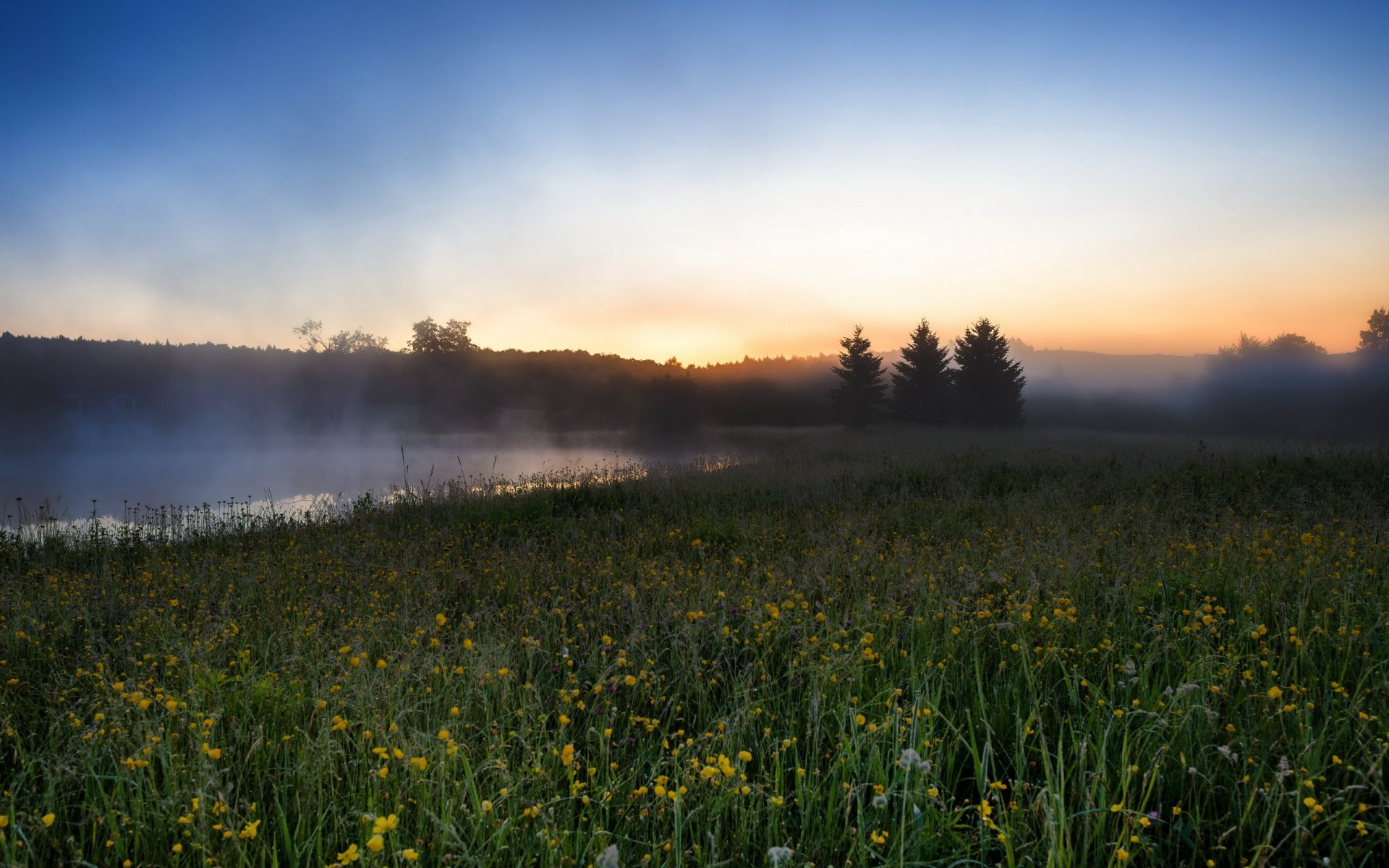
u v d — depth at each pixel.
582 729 3.52
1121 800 2.68
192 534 10.47
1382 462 12.19
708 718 3.59
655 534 8.91
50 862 2.49
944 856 2.50
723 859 2.47
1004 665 3.98
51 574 7.22
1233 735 3.03
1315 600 4.48
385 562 7.11
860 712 3.37
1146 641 4.27
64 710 3.54
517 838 2.54
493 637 4.42
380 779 2.82
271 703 3.54
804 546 7.61
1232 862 2.46
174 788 2.64
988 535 7.50
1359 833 2.39
